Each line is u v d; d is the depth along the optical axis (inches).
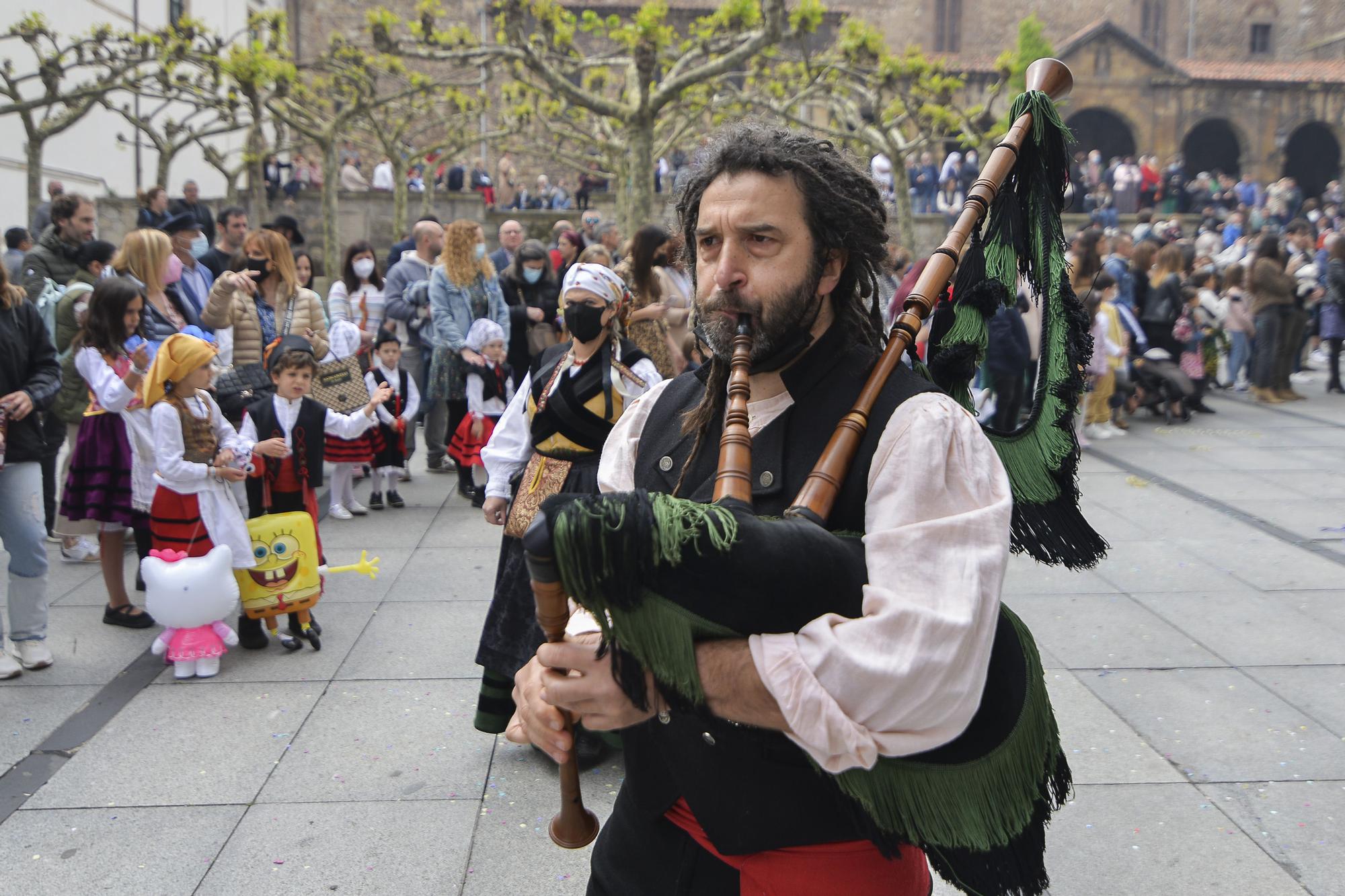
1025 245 63.6
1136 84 1381.6
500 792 130.0
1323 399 454.9
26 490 164.1
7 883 110.9
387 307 310.8
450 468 334.0
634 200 497.0
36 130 657.0
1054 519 61.1
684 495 56.4
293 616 178.9
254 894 109.3
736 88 839.1
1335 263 466.3
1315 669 165.6
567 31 534.3
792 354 54.1
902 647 42.6
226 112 818.8
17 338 161.6
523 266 304.8
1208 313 425.4
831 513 49.5
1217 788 128.9
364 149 1226.0
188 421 169.8
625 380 130.6
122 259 224.1
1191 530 248.8
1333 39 1627.7
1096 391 366.0
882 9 1578.5
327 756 139.6
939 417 49.3
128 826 122.2
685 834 56.5
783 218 51.8
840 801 49.8
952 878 49.3
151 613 163.3
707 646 44.3
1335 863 113.3
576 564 41.5
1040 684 52.7
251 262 250.4
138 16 892.6
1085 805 125.0
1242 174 1406.3
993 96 786.8
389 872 113.1
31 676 166.2
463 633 186.5
